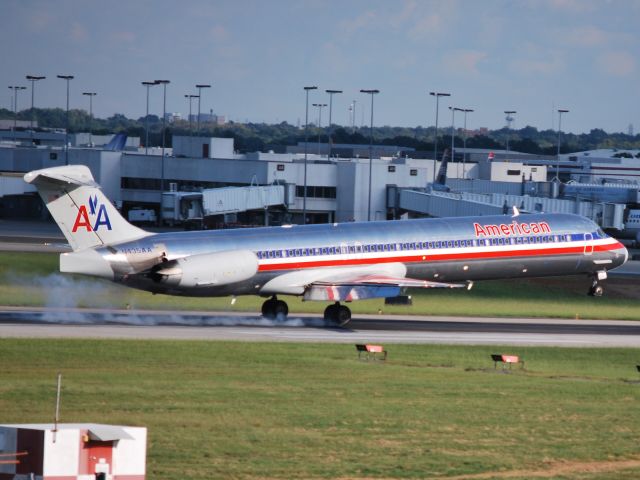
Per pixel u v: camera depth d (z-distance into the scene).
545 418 127.62
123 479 75.94
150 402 125.25
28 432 74.75
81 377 141.00
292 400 130.75
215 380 142.88
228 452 103.50
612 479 100.94
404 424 119.81
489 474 100.38
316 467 99.56
